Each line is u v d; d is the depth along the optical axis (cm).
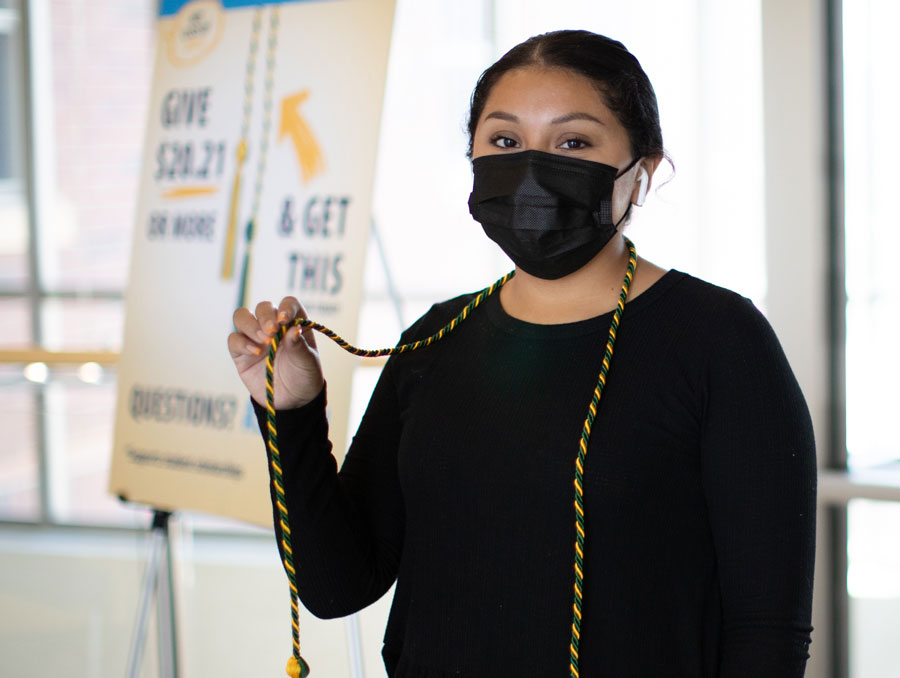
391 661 126
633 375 108
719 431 105
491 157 114
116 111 449
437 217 413
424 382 122
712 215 362
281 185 221
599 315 113
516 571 109
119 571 408
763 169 276
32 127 452
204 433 229
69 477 461
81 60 449
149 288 245
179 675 254
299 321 116
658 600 106
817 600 283
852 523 283
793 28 267
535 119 111
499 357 116
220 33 239
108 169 451
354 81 212
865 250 281
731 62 356
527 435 109
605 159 111
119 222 454
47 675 322
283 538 122
